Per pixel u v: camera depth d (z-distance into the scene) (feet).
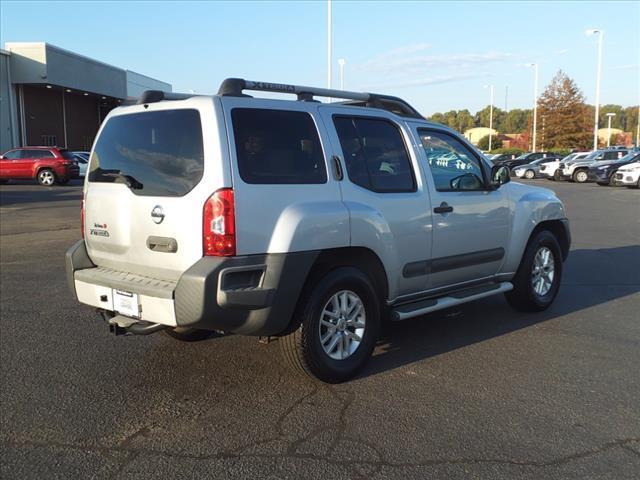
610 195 74.69
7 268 28.91
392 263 15.47
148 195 13.38
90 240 15.07
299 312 13.61
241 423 12.34
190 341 17.54
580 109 197.57
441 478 10.23
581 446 11.35
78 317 20.18
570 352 16.76
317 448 11.28
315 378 14.25
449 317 20.52
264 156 13.17
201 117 12.83
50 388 14.17
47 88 134.31
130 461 10.84
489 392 13.92
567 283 25.81
